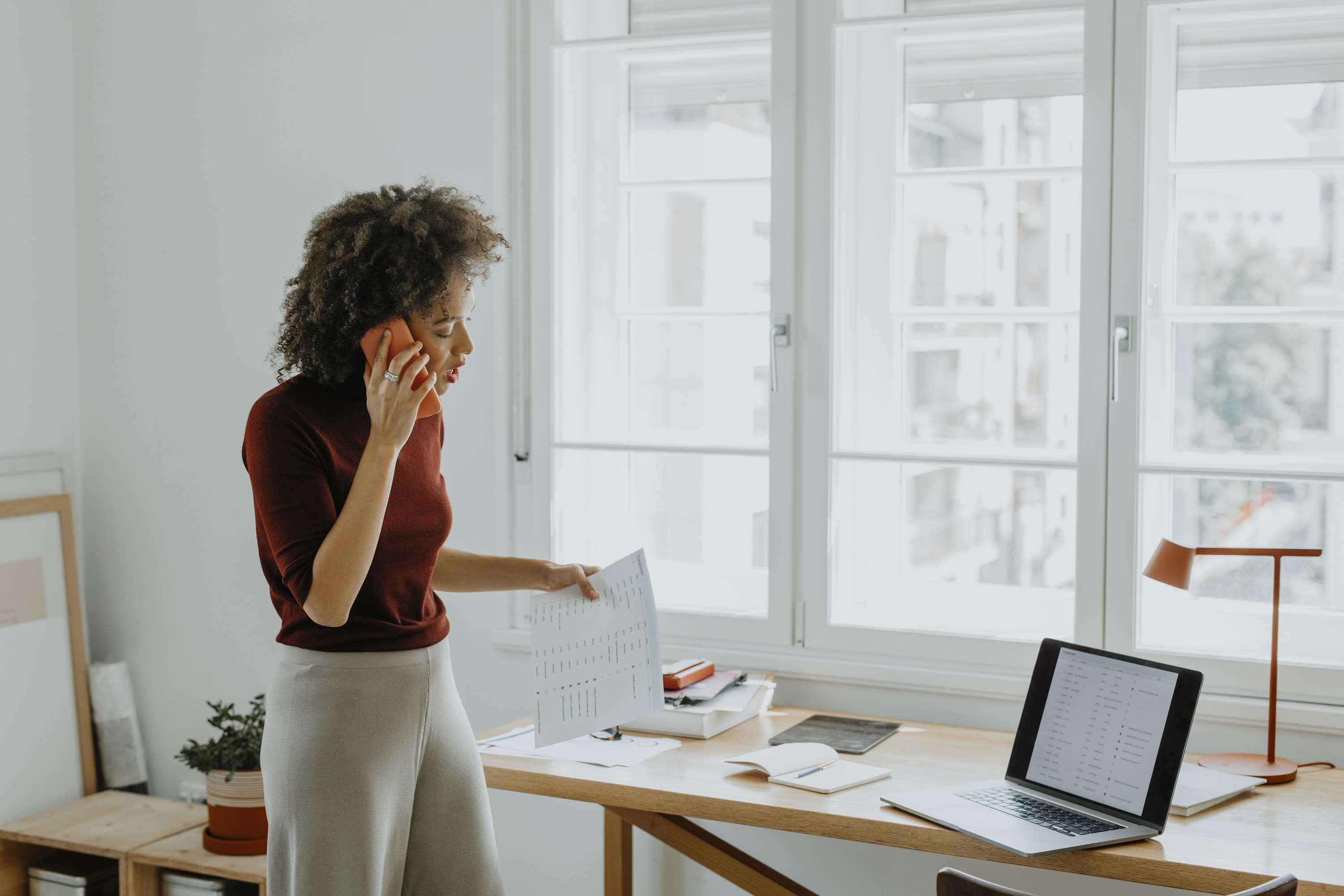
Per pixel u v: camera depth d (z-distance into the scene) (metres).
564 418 2.62
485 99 2.60
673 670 2.17
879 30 2.35
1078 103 2.24
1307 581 2.13
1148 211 2.13
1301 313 2.07
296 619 1.53
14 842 2.76
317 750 1.49
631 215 2.60
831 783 1.77
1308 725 2.00
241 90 2.85
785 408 2.37
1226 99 2.12
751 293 2.52
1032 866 1.53
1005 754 1.98
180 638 3.00
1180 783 1.75
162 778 3.04
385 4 2.69
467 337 1.56
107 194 3.01
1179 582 1.84
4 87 2.87
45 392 2.99
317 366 1.50
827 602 2.37
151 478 3.00
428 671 1.59
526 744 2.02
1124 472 2.13
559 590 1.91
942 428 2.42
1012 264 2.33
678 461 2.62
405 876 1.65
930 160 2.37
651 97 2.56
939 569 2.46
